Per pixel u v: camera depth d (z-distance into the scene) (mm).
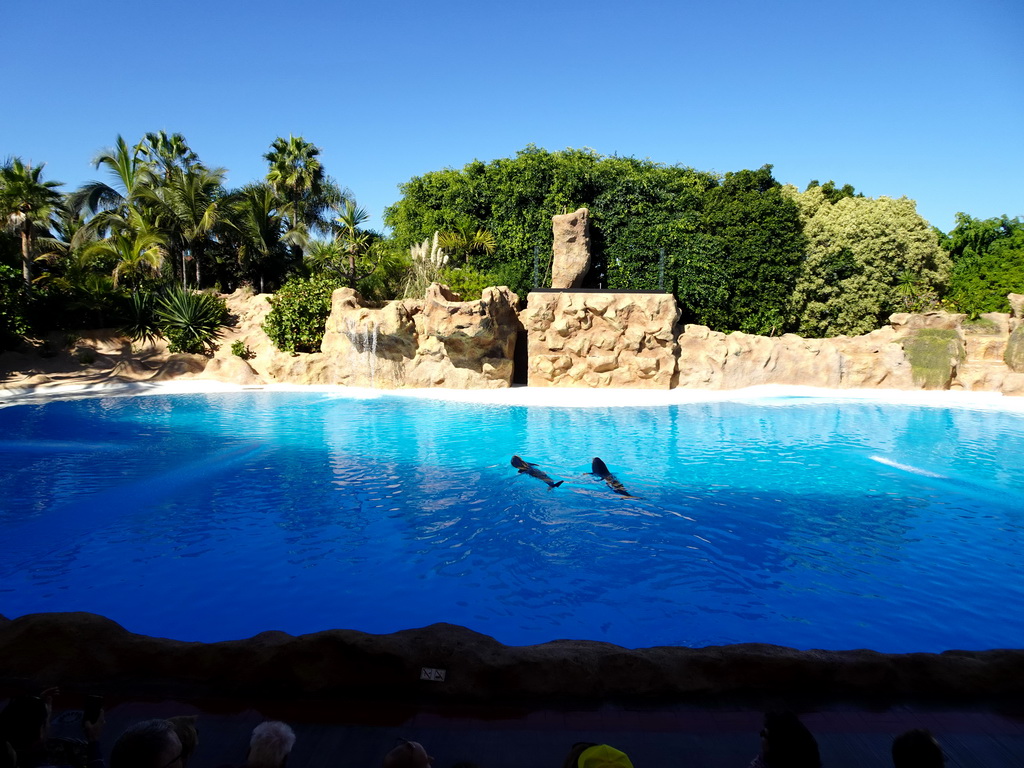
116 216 31172
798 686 3736
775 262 27000
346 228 32844
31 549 8016
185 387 22156
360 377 23344
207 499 10211
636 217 27844
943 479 11625
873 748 3279
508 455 13391
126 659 3844
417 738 3344
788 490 10898
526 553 8031
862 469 12297
